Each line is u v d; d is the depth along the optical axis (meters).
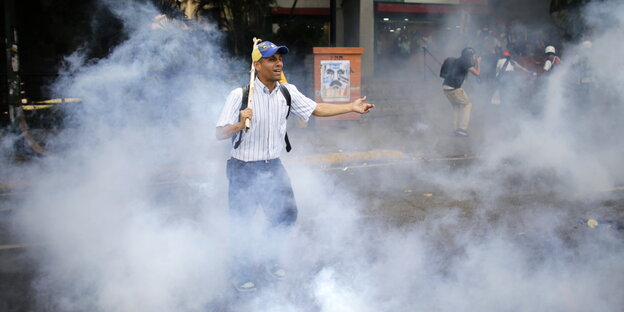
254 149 3.58
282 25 15.12
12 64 9.07
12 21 8.99
